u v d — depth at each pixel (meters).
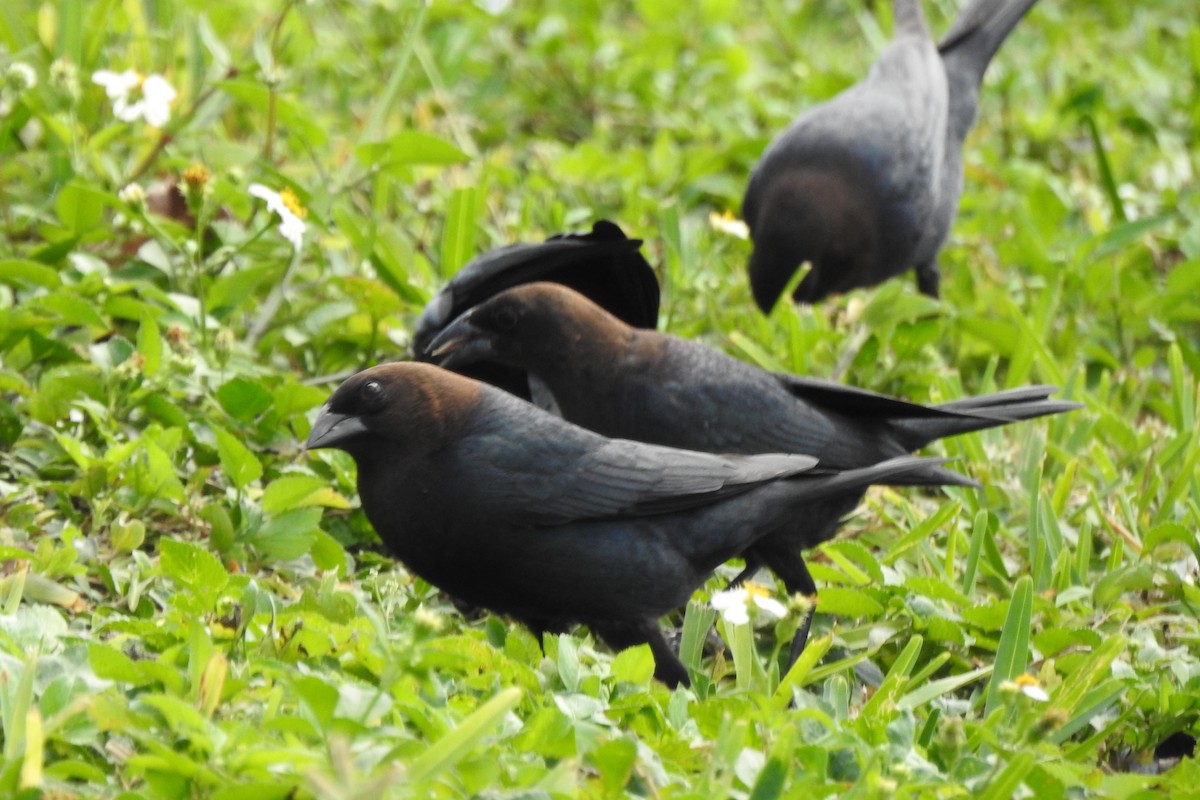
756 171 14.99
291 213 10.87
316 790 5.70
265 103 13.15
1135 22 22.70
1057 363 13.97
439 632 7.89
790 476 8.98
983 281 15.50
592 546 8.47
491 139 17.12
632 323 11.38
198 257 10.95
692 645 8.89
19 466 9.80
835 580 9.95
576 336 9.86
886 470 9.05
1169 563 10.48
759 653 9.38
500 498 8.34
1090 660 8.34
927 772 6.96
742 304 14.52
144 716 6.46
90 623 8.20
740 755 6.78
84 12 13.49
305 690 6.31
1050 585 9.97
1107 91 20.20
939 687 8.18
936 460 9.12
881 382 12.95
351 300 12.02
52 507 9.62
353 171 14.33
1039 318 14.04
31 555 8.46
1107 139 19.05
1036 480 10.36
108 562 8.98
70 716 6.29
